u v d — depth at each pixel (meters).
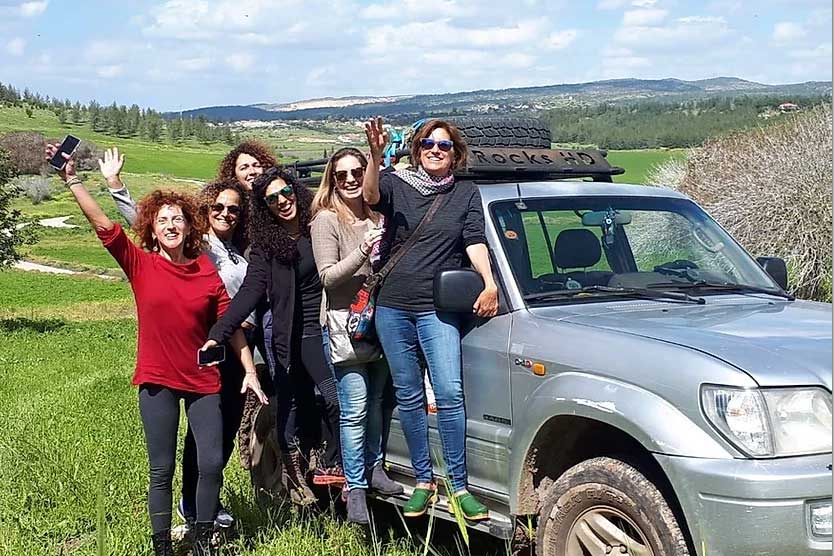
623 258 5.83
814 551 4.02
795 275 28.48
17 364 20.14
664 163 39.16
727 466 4.07
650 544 4.34
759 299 5.68
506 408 5.08
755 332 4.66
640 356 4.50
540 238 5.61
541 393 4.83
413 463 5.53
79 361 20.52
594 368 4.63
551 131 7.37
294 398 6.43
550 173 6.34
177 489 7.34
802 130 29.95
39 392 14.23
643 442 4.33
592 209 5.91
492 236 5.49
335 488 6.67
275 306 6.20
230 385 6.48
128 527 6.55
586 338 4.76
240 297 5.98
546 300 5.30
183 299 5.74
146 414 5.80
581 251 5.66
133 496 7.25
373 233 5.39
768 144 31.14
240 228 6.88
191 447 6.51
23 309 45.88
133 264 5.76
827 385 4.21
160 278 5.75
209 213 6.74
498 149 6.19
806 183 28.64
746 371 4.20
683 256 5.98
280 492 7.09
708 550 4.11
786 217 28.86
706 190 33.16
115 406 11.46
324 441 6.35
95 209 5.64
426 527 6.36
